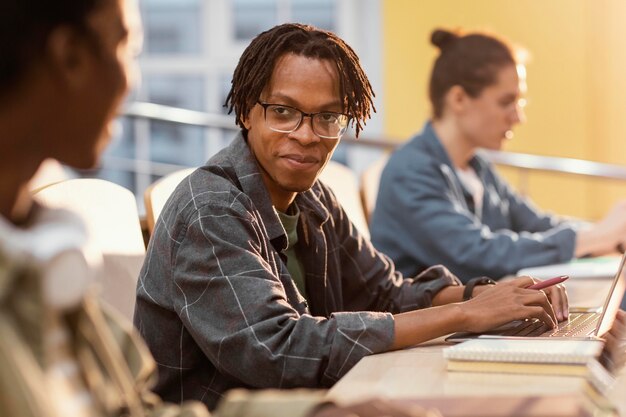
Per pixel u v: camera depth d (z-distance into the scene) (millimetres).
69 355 1135
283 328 2039
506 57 3830
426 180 3736
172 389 2199
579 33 7664
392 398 1533
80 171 1179
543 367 1763
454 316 2100
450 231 3676
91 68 1112
